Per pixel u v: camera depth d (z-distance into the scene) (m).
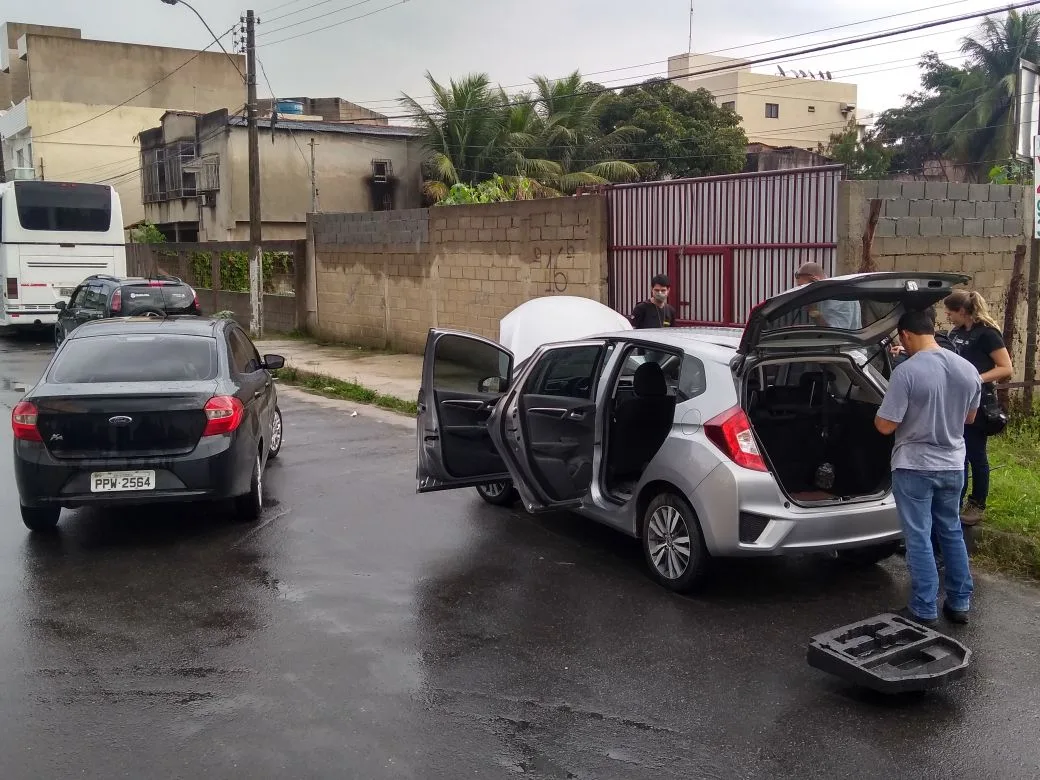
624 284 13.25
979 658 4.82
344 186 33.06
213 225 32.38
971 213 11.25
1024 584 5.84
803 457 5.98
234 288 25.75
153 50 46.44
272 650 4.96
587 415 6.33
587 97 36.81
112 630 5.24
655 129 36.12
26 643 5.06
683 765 3.83
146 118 45.75
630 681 4.58
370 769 3.79
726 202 11.73
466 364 7.00
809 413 5.93
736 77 55.06
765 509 5.23
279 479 8.75
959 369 4.91
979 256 11.41
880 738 4.04
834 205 10.49
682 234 12.34
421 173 34.84
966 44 39.06
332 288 20.31
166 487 6.64
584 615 5.41
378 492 8.26
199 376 7.13
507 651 4.93
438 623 5.31
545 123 36.19
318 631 5.21
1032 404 10.42
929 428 4.88
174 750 3.94
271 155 31.28
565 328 9.22
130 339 7.47
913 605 5.04
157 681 4.60
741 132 37.62
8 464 9.48
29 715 4.26
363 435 10.91
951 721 4.19
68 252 23.17
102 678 4.63
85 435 6.55
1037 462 8.43
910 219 10.70
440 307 16.95
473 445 6.89
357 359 17.42
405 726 4.14
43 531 7.11
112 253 23.72
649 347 6.00
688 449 5.46
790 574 6.09
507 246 15.10
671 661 4.80
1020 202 11.82
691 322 12.31
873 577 6.02
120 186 45.16
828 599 5.65
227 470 6.79
